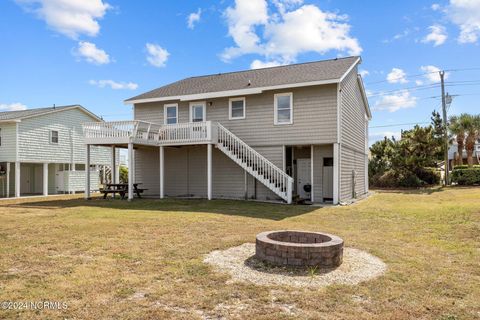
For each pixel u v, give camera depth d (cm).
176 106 1786
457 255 589
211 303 373
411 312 354
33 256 567
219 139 1595
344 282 442
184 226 848
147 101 1809
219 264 519
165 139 1642
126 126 1570
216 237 720
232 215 1048
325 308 362
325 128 1468
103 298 387
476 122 2680
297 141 1520
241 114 1644
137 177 1923
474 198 1539
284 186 1438
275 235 591
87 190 1673
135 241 680
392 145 2736
